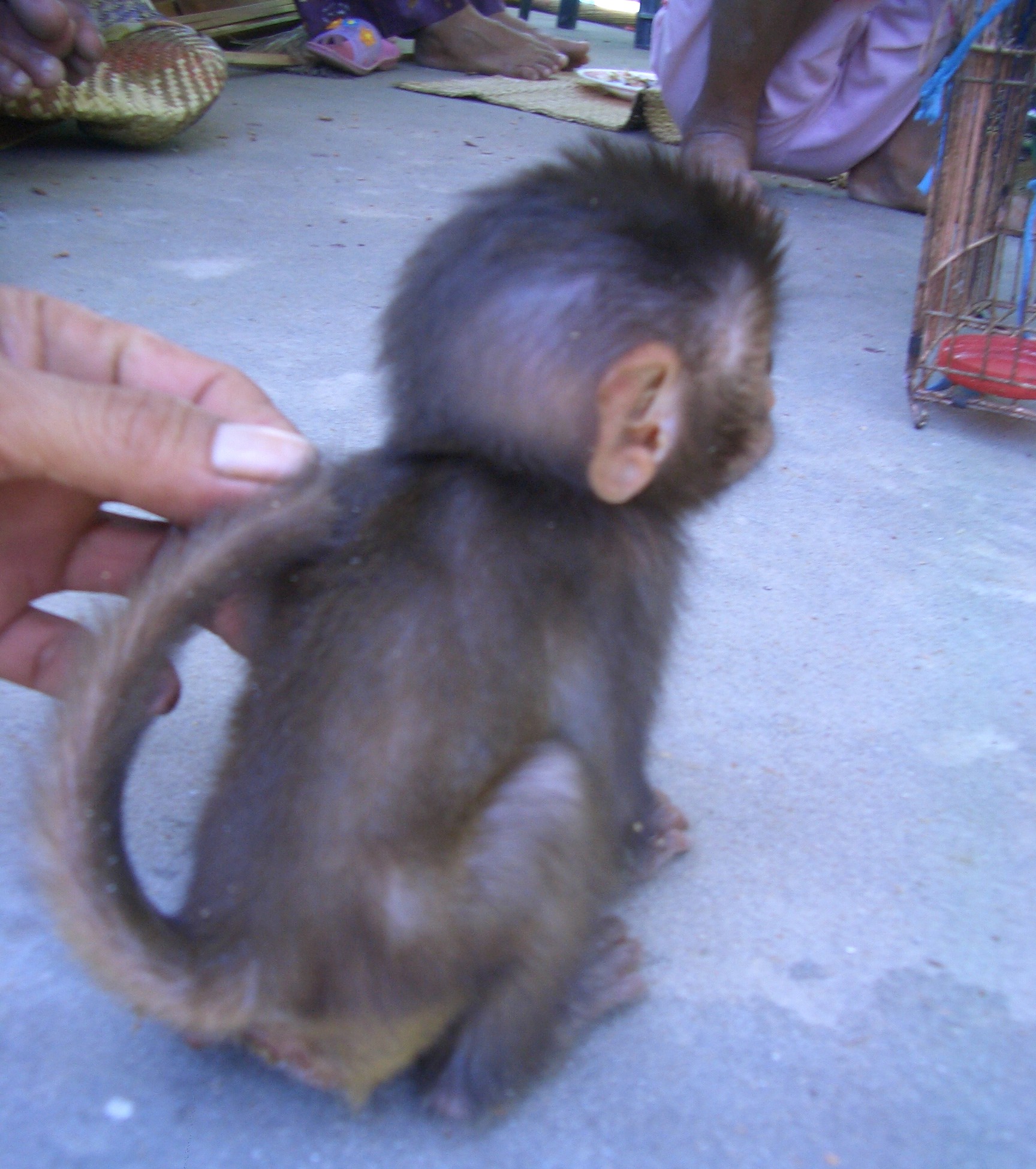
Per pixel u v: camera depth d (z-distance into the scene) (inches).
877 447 22.9
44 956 12.5
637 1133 11.4
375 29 50.1
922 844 14.4
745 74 34.9
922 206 37.9
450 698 10.6
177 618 10.7
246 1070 11.8
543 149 40.6
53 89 31.3
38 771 10.6
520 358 11.1
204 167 35.6
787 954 13.0
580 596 11.3
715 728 15.8
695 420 12.0
